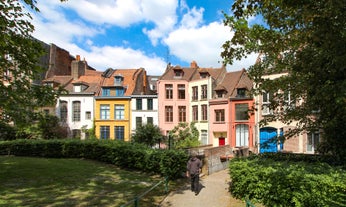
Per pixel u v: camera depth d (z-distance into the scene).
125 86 41.00
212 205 9.66
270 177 8.41
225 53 9.70
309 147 24.89
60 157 23.95
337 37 6.68
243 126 32.09
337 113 9.46
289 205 7.87
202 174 16.34
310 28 7.28
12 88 11.41
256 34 8.98
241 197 10.11
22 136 29.22
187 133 34.03
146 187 12.53
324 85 8.45
